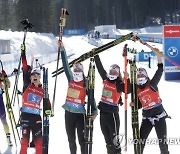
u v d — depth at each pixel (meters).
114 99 5.70
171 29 18.62
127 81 5.60
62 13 6.07
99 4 101.19
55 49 44.62
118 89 5.68
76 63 5.88
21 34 38.59
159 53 5.68
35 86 5.84
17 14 63.91
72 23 104.38
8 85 7.01
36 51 37.41
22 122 5.74
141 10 96.88
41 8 63.62
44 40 43.53
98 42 55.97
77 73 5.74
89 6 102.62
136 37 5.96
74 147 5.82
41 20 63.66
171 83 17.45
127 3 97.69
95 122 8.98
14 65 22.16
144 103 5.58
